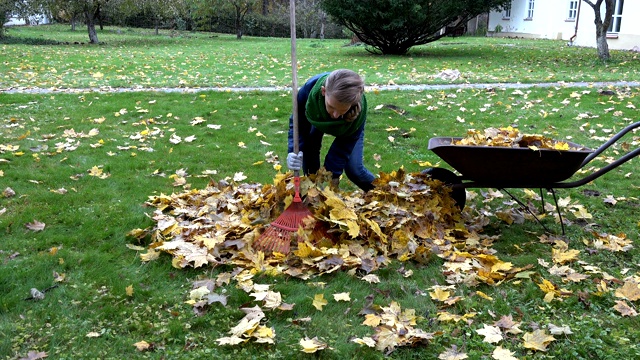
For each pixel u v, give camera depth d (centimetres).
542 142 412
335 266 345
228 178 527
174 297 314
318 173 397
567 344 280
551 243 405
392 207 395
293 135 381
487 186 417
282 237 364
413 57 1648
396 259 366
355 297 321
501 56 1655
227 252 362
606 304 320
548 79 1085
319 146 420
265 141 657
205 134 679
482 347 277
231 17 3216
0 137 636
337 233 379
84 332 281
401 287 330
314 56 1706
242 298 313
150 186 500
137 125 713
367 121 748
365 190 446
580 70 1304
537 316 305
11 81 1035
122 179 515
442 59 1578
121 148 611
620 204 484
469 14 1756
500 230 430
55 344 271
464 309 310
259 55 1739
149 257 356
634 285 331
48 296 312
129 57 1587
